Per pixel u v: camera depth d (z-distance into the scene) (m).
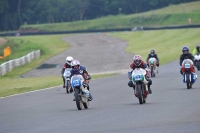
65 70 73.31
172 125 36.41
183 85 73.31
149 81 53.59
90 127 37.81
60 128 38.25
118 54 186.38
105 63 151.00
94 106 53.16
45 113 49.31
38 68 145.88
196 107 46.59
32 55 177.62
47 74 125.50
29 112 51.38
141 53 185.62
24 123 42.84
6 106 59.41
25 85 93.62
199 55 106.25
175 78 87.38
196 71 102.69
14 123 43.34
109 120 41.19
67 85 72.12
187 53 69.62
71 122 41.34
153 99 56.50
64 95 69.25
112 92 68.88
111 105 53.00
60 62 164.25
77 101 49.81
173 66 125.06
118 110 47.78
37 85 90.94
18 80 109.25
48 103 59.75
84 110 49.81
